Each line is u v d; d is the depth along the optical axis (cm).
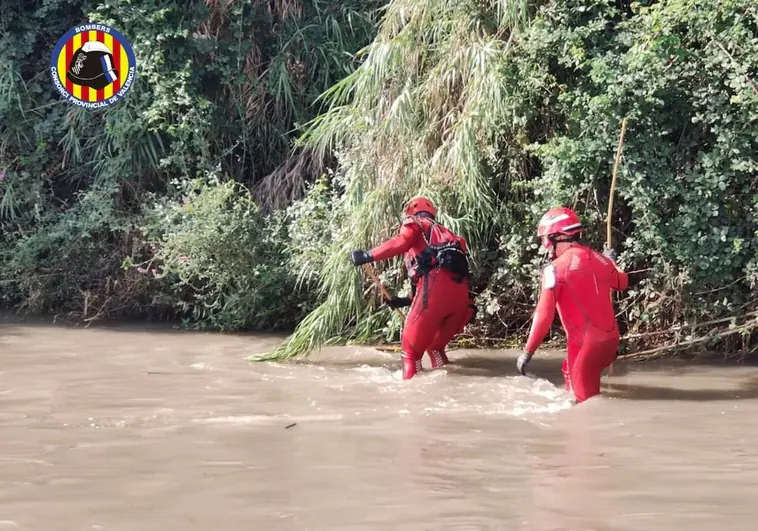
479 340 853
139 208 1152
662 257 776
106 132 1149
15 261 1112
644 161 763
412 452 452
